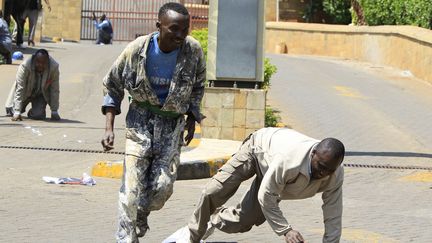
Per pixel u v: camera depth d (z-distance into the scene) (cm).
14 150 1255
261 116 1342
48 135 1384
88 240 743
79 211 870
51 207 882
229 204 955
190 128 673
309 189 610
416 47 2509
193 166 1117
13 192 951
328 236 620
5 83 2014
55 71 1509
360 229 866
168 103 639
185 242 685
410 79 2461
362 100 1983
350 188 1130
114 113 660
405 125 1672
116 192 989
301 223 877
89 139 1370
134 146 641
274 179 604
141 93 636
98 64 2477
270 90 2047
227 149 1238
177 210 905
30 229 775
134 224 632
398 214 966
